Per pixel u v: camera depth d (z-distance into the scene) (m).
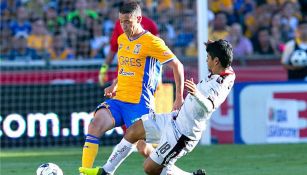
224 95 22.05
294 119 43.97
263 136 43.81
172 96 38.75
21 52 52.62
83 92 42.81
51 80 45.50
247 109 43.72
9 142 41.97
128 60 25.06
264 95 43.81
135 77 24.98
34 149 41.34
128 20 24.69
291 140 44.00
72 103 42.69
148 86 25.14
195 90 21.23
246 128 43.72
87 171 23.22
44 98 42.56
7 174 29.45
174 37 52.59
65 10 55.50
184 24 52.91
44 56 52.16
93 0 55.62
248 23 58.09
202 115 21.92
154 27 32.91
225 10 58.50
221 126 43.75
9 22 54.59
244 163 33.22
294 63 47.25
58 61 46.72
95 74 45.94
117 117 24.86
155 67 25.20
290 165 32.31
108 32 54.50
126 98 24.95
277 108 43.91
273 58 50.50
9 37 53.69
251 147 40.75
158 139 23.55
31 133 42.22
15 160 35.12
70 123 42.56
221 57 21.86
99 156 36.25
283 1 60.06
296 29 52.59
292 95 43.97
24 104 42.41
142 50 24.83
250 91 43.72
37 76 45.25
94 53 53.75
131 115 24.91
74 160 34.72
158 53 24.67
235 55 52.53
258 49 55.91
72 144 42.50
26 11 55.34
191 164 32.84
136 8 24.81
